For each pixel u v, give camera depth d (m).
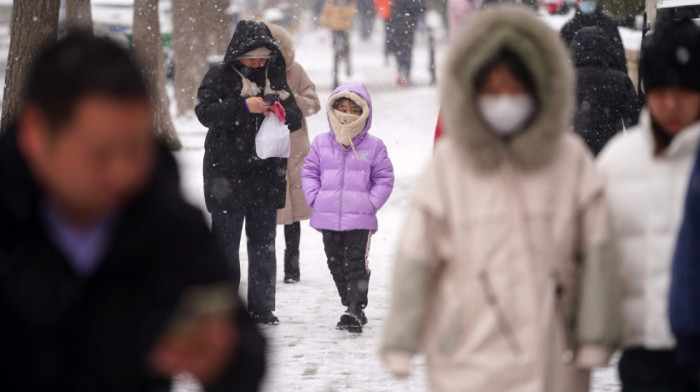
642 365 10.59
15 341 6.02
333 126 22.97
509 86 9.73
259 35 22.80
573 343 9.88
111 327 5.98
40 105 5.59
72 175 5.65
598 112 22.42
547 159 9.80
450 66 9.88
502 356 9.64
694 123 10.46
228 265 6.32
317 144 23.47
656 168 10.52
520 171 9.83
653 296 10.41
